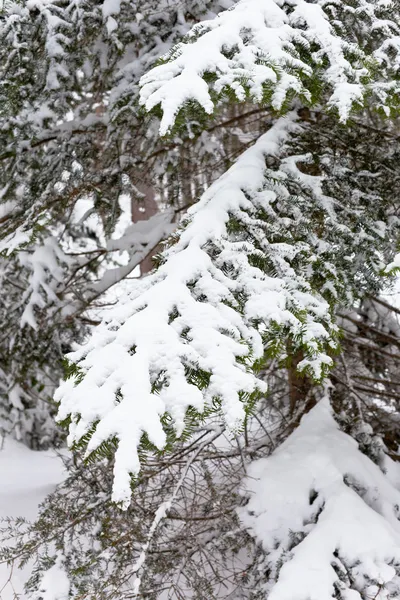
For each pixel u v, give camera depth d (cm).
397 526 339
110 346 226
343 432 396
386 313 582
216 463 416
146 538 355
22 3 383
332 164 382
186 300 241
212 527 385
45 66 402
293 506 342
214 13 456
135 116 447
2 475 616
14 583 384
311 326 271
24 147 454
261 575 342
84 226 738
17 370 541
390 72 329
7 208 517
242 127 551
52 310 504
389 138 421
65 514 383
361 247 347
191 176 538
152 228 535
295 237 322
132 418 196
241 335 242
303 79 288
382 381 493
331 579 287
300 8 306
